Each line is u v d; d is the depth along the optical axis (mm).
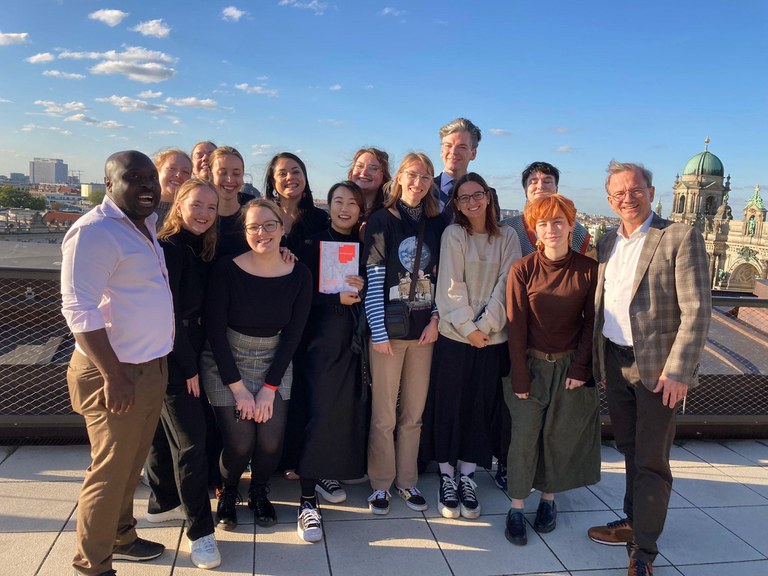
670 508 3258
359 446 3010
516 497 2869
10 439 3559
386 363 2936
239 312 2656
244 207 2666
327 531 2842
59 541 2580
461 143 3977
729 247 70125
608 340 2732
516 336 2832
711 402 4227
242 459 2740
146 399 2230
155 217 2336
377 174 3422
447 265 2961
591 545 2846
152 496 2783
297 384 3197
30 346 3947
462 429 3133
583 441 2941
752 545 2910
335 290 2922
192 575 2426
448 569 2582
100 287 2029
